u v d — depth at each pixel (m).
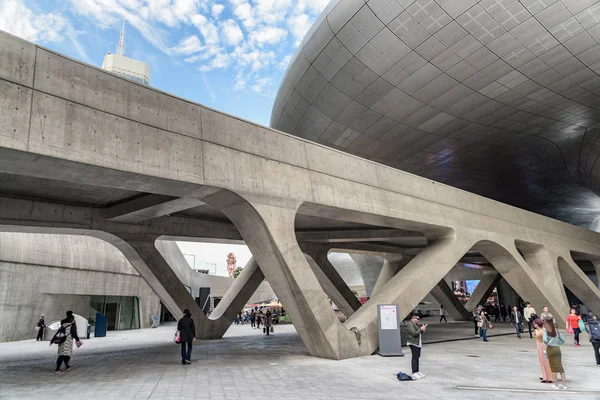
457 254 16.00
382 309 11.38
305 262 10.37
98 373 8.71
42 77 6.96
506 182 35.66
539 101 21.67
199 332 17.27
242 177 9.63
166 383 7.47
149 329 29.05
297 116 27.17
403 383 7.34
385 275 29.12
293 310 10.62
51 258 22.02
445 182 33.88
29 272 20.50
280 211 10.27
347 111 24.33
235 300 18.53
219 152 9.35
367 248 24.98
